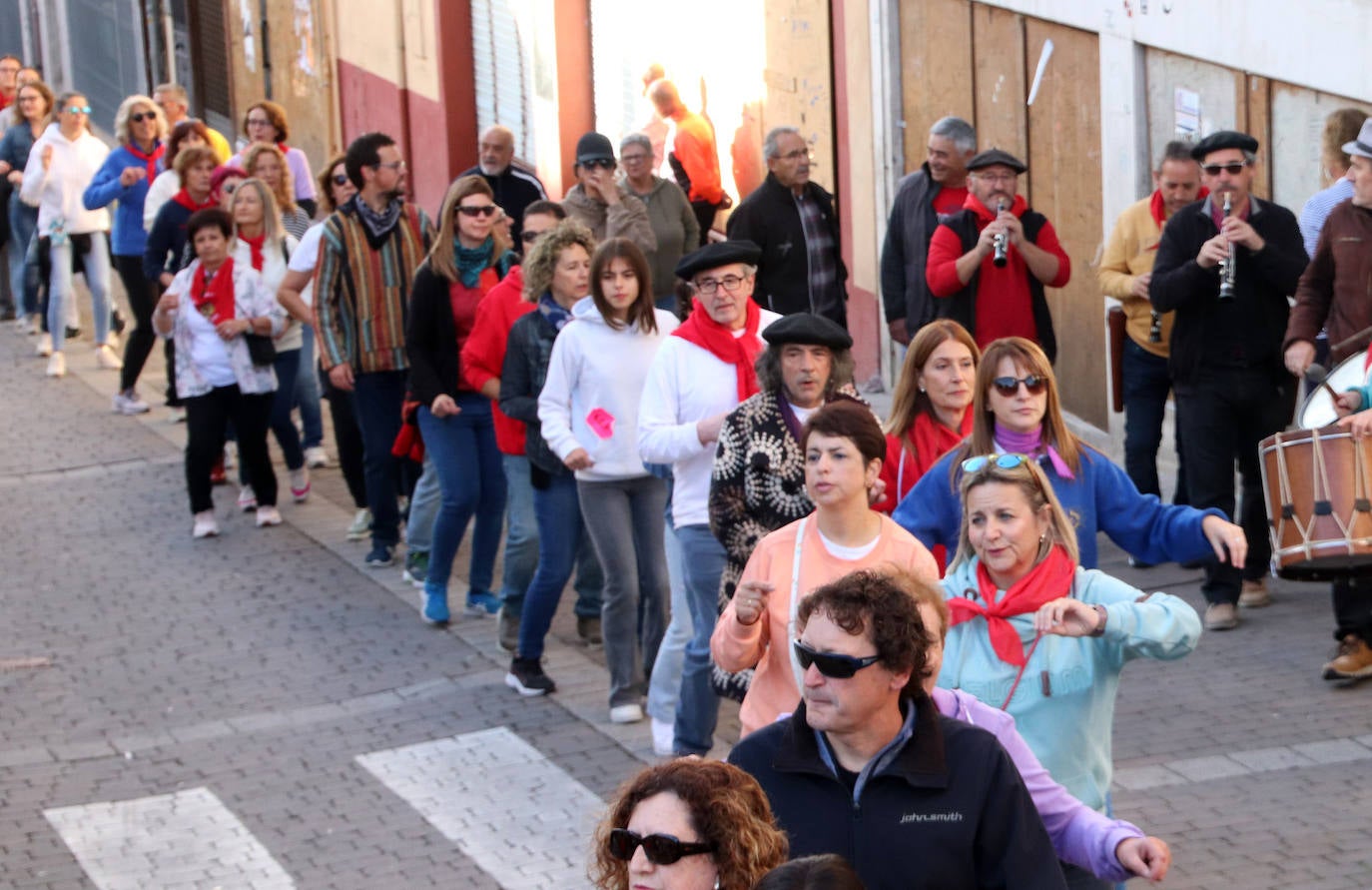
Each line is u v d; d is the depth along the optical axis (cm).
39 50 7550
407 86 4578
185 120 3219
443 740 1911
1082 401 2812
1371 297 1923
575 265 1920
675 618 1783
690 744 1702
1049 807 995
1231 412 2045
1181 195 2188
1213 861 1514
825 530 1291
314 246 2523
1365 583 1848
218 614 2362
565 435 1839
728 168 3456
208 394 2664
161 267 2977
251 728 1975
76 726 2006
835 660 898
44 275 3850
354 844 1672
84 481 3028
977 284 2242
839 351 1502
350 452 2617
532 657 2017
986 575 1166
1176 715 1831
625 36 3819
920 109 3027
